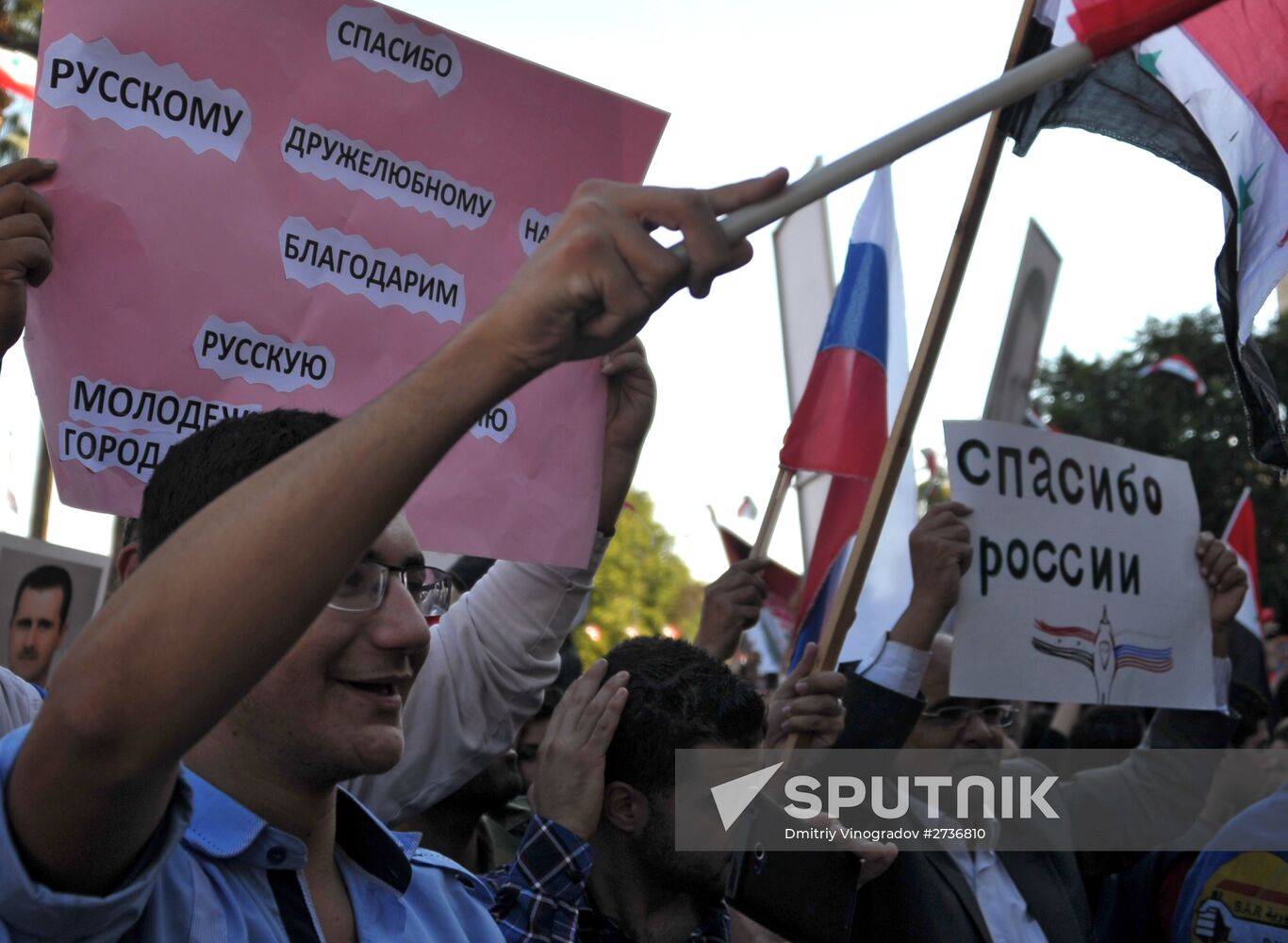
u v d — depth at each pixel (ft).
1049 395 81.00
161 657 2.65
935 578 9.57
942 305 8.39
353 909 4.32
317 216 7.06
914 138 2.83
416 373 2.79
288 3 6.98
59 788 2.79
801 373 16.96
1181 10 2.71
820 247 17.20
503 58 7.59
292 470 2.74
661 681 7.08
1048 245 16.74
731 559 21.45
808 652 8.76
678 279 2.80
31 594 10.54
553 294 2.74
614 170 7.92
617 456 7.97
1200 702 11.25
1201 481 71.92
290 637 2.72
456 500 7.39
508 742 8.26
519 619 8.18
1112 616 10.80
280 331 6.93
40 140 6.42
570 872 6.57
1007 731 14.29
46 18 6.44
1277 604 66.28
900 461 8.43
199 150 6.75
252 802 4.01
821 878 7.55
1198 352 75.77
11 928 2.94
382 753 4.02
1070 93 8.01
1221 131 7.52
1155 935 10.93
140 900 3.11
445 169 7.44
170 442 6.63
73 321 6.40
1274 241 7.25
